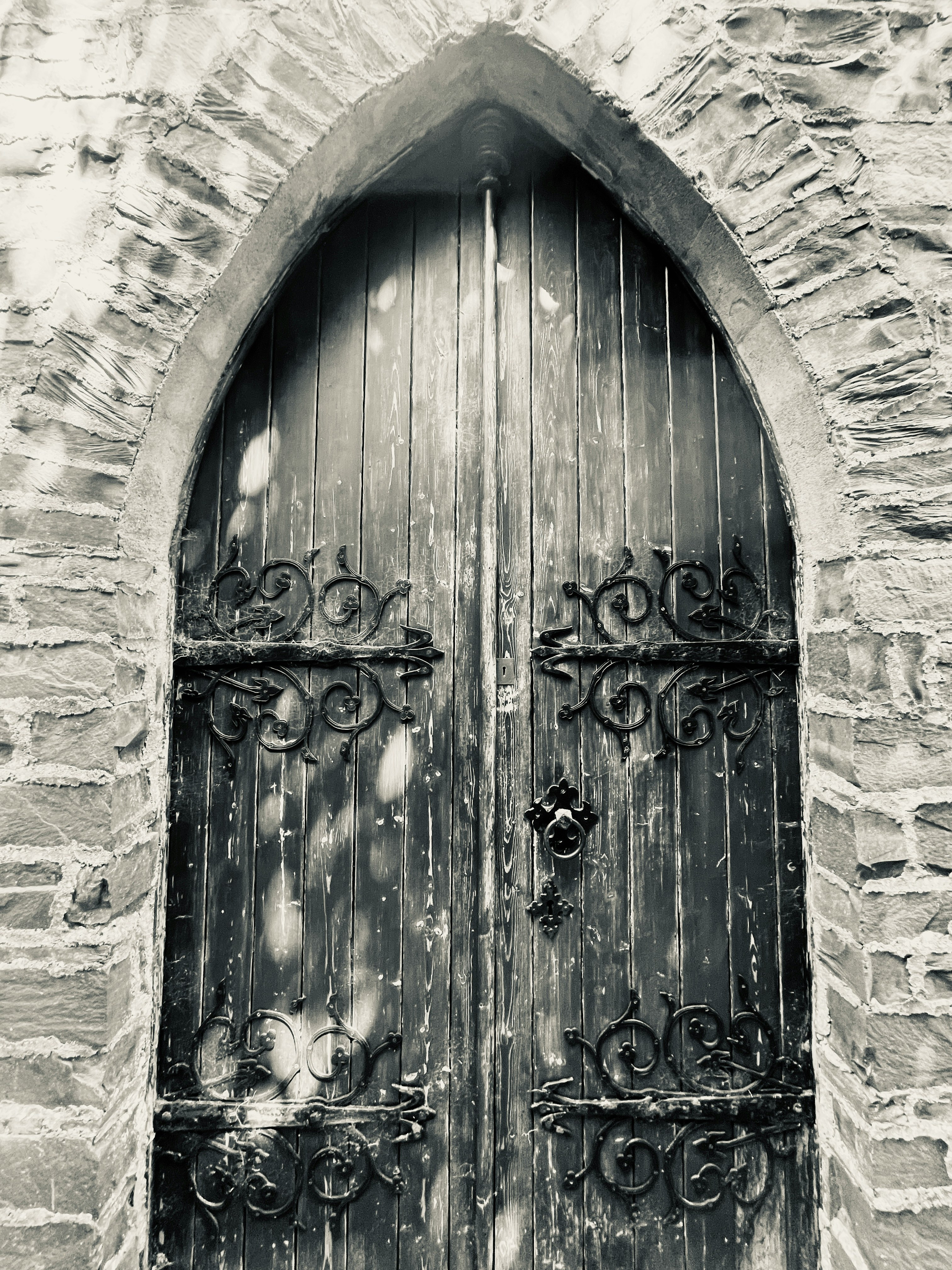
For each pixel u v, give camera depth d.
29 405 1.46
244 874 1.73
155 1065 1.63
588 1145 1.69
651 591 1.80
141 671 1.58
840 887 1.54
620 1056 1.71
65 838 1.42
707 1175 1.68
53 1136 1.36
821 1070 1.62
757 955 1.73
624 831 1.76
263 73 1.54
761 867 1.75
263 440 1.81
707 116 1.59
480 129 1.78
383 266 1.83
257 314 1.73
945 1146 1.39
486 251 1.82
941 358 1.51
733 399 1.82
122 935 1.47
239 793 1.75
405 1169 1.68
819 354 1.56
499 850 1.74
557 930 1.73
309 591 1.79
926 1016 1.42
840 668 1.56
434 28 1.56
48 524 1.45
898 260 1.53
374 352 1.82
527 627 1.79
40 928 1.40
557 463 1.82
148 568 1.63
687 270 1.79
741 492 1.82
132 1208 1.51
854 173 1.55
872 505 1.51
